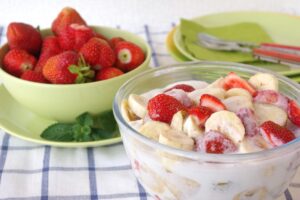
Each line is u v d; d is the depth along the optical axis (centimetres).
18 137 68
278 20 97
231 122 53
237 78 61
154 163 52
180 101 57
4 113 74
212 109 55
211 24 97
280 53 84
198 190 53
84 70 70
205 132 54
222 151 52
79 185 62
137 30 101
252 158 50
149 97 60
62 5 105
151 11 107
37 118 74
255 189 53
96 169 65
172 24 104
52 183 62
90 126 68
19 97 71
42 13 106
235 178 51
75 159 66
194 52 86
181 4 107
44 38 81
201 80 66
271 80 60
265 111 57
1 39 97
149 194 59
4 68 75
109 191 61
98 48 71
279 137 52
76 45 75
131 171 64
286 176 54
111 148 68
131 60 75
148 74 63
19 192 61
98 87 67
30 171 64
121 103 59
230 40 90
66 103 68
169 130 54
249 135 54
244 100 57
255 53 85
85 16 107
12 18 106
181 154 50
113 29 82
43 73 71
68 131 69
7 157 66
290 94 60
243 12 98
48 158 66
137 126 56
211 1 108
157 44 95
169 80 65
